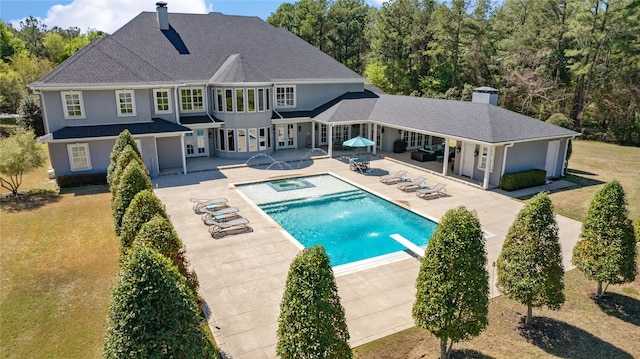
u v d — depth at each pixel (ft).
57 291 37.19
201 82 89.66
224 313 33.40
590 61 133.69
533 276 29.19
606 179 77.56
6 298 35.99
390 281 38.99
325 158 94.27
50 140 67.87
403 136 100.99
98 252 45.55
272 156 95.20
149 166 77.66
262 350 28.81
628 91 125.90
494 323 31.94
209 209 57.26
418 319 26.02
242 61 92.68
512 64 150.71
